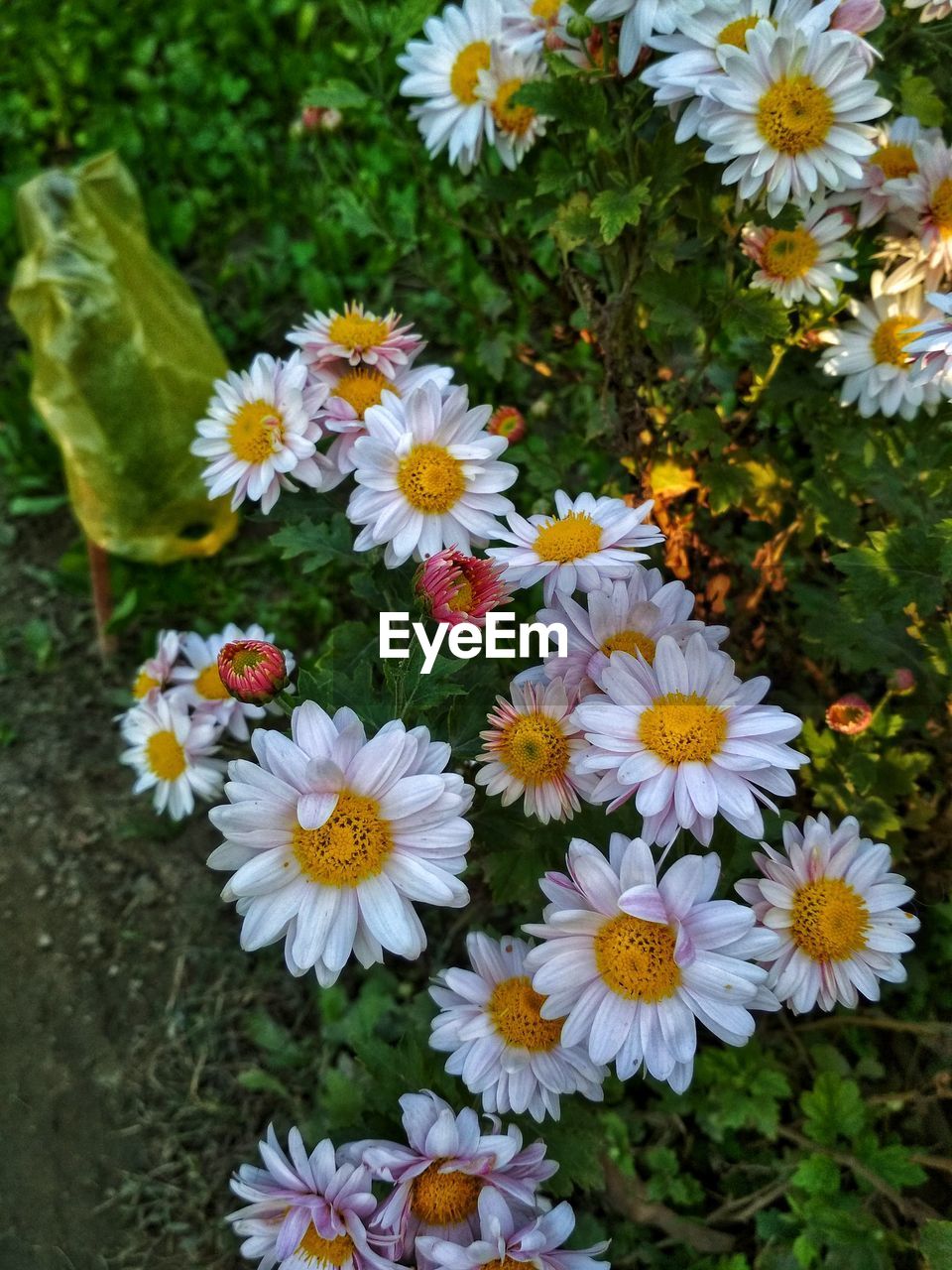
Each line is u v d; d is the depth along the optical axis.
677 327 0.37
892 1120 0.39
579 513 0.29
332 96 0.41
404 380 0.33
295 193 0.69
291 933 0.25
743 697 0.26
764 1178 0.38
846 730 0.34
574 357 0.54
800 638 0.41
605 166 0.35
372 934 0.25
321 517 0.35
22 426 0.60
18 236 0.68
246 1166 0.28
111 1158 0.42
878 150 0.35
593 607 0.28
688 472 0.42
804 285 0.35
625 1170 0.38
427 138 0.41
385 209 0.65
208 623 0.55
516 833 0.30
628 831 0.30
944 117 0.36
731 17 0.31
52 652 0.56
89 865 0.49
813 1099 0.36
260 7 0.75
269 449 0.32
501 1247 0.25
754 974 0.24
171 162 0.71
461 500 0.30
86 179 0.52
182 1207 0.41
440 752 0.25
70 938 0.47
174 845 0.50
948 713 0.37
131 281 0.51
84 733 0.53
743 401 0.41
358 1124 0.31
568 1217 0.27
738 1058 0.39
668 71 0.31
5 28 0.77
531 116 0.38
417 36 0.56
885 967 0.28
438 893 0.24
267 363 0.33
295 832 0.25
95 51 0.76
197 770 0.38
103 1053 0.44
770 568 0.43
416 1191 0.28
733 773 0.25
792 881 0.28
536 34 0.37
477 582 0.26
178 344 0.52
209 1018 0.45
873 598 0.32
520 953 0.29
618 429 0.41
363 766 0.25
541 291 0.54
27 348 0.65
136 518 0.52
